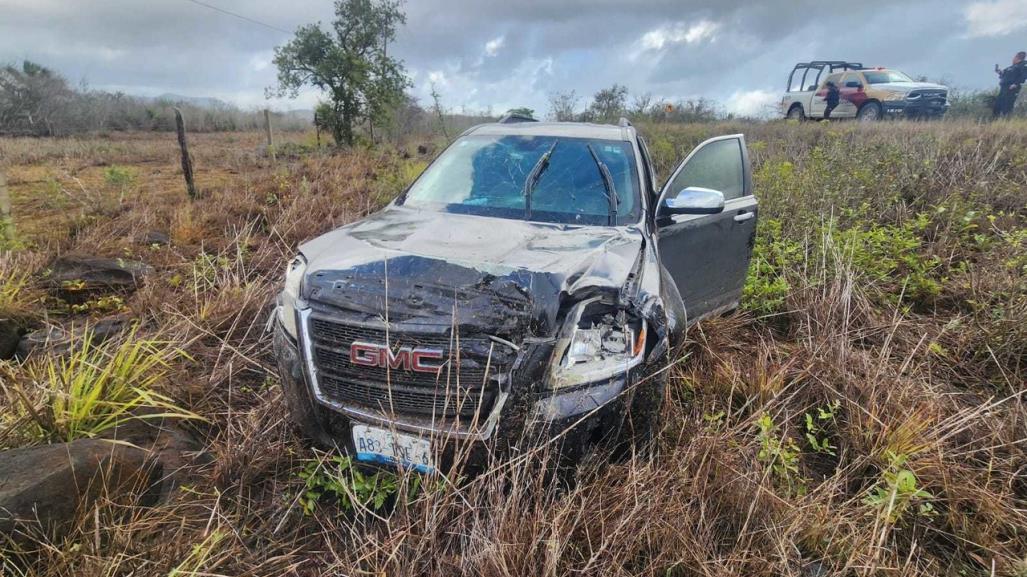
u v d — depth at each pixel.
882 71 15.62
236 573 1.96
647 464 2.27
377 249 2.49
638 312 2.26
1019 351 3.64
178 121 7.65
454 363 2.06
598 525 2.05
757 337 4.12
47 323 3.40
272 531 2.20
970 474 2.61
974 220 5.95
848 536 2.17
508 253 2.47
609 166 3.36
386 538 2.09
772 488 2.37
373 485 2.20
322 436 2.28
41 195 7.99
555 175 3.31
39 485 1.84
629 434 2.23
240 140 21.84
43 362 2.77
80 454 2.02
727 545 2.16
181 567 1.79
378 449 2.17
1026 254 4.53
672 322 2.44
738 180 4.21
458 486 2.11
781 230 5.80
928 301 4.57
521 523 1.95
